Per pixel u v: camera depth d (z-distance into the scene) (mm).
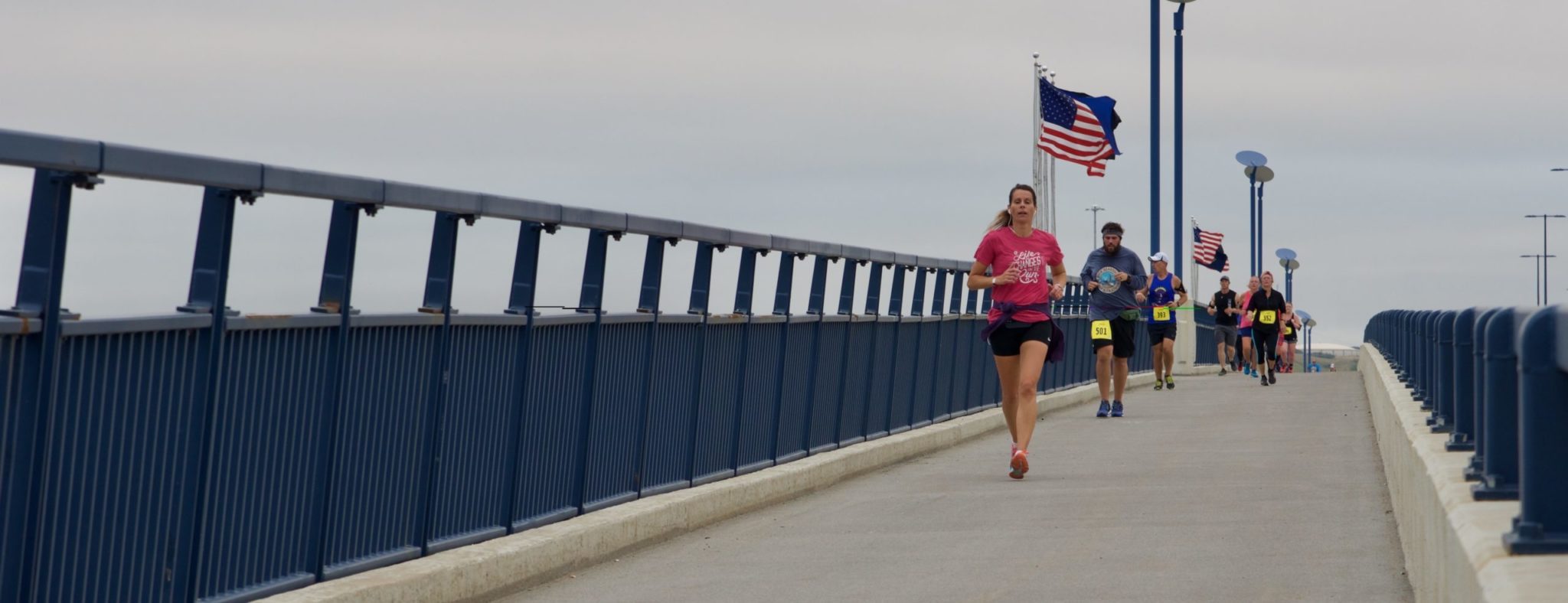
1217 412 26719
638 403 13695
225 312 8367
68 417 7301
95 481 7520
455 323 10672
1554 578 5371
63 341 7227
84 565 7477
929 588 10812
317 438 9328
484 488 11266
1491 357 7227
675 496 14008
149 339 7832
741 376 15961
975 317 25891
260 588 8844
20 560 7031
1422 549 8969
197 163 7609
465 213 10273
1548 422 5957
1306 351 93250
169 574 8109
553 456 12242
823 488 17141
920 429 21938
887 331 20844
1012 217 17406
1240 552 11750
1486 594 5445
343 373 9492
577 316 12391
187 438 8164
